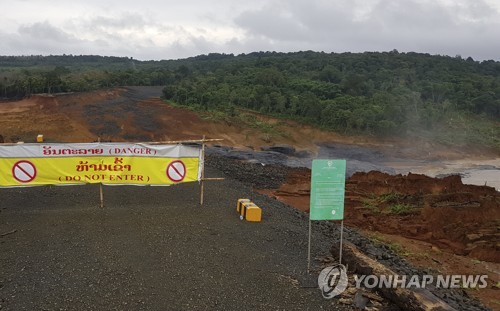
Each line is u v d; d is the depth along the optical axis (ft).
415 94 208.13
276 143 138.82
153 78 219.61
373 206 64.85
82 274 28.66
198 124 137.08
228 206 46.37
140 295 26.55
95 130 115.03
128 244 33.45
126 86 199.41
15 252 31.53
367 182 76.74
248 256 33.14
